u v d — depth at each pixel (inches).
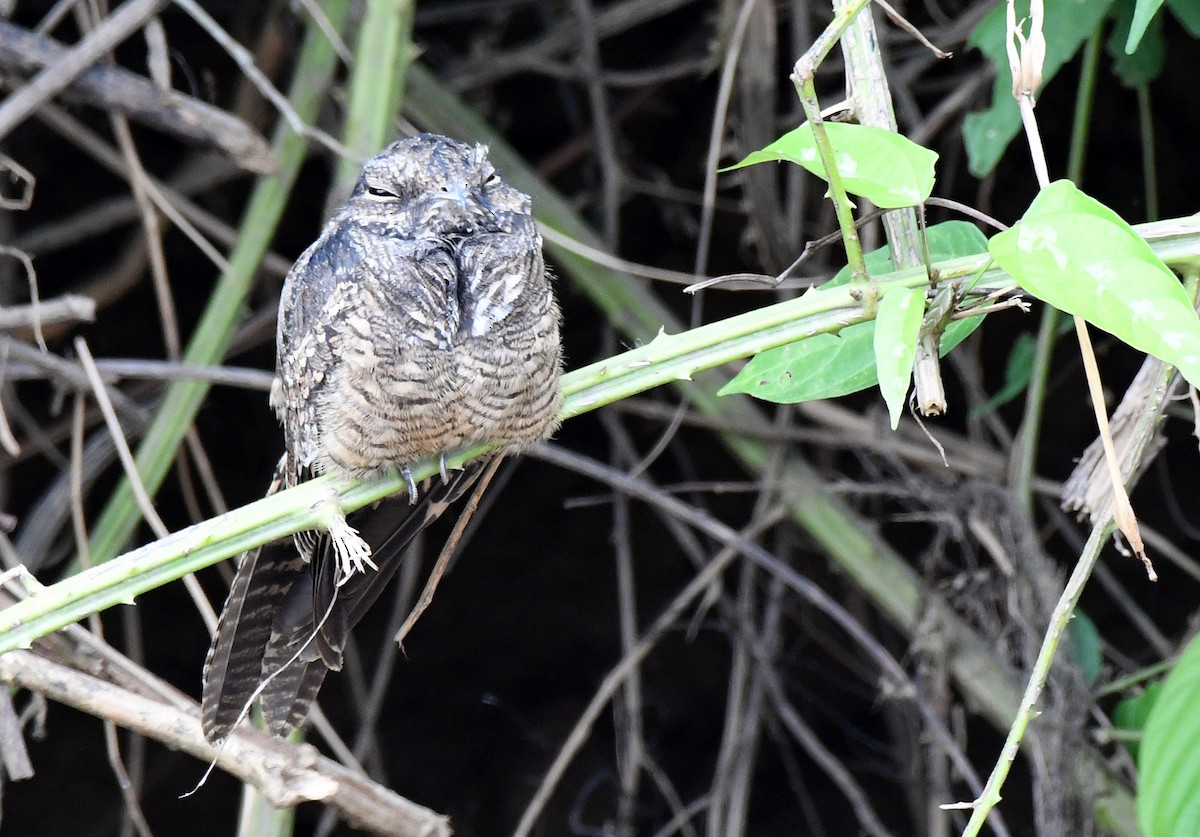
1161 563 432.1
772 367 175.5
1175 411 284.0
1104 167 398.6
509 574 479.2
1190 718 181.3
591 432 459.2
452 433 196.5
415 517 207.6
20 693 349.1
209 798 488.4
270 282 344.2
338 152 242.2
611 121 381.1
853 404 394.0
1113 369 414.6
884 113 155.3
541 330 197.2
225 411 446.3
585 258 320.2
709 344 158.9
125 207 350.3
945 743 286.5
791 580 305.6
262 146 250.4
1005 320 415.8
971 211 137.7
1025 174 390.0
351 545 159.0
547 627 486.0
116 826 474.6
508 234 201.0
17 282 350.3
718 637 484.1
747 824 482.3
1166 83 386.0
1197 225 149.1
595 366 162.6
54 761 473.1
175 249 417.1
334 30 269.7
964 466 302.5
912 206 136.9
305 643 188.4
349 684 483.2
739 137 304.3
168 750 482.0
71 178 392.2
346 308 196.4
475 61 351.6
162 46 240.8
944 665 289.6
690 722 487.2
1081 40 231.0
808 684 472.7
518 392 196.2
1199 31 252.5
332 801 198.7
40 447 335.0
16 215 391.2
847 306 150.4
